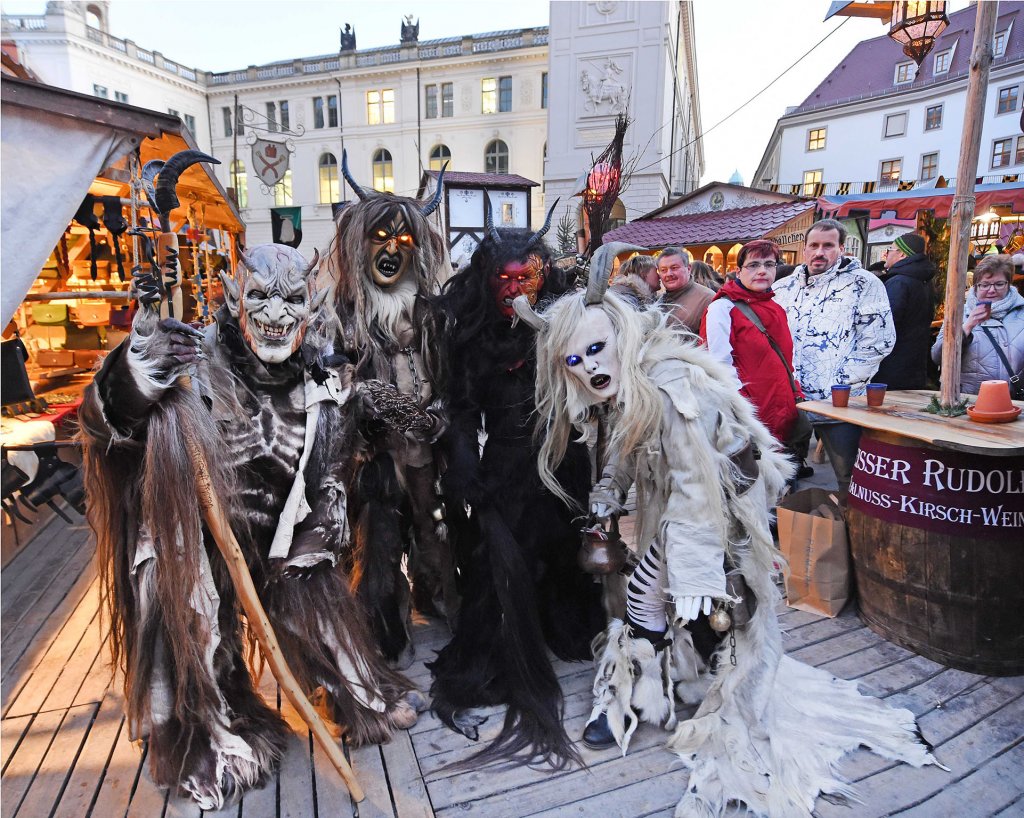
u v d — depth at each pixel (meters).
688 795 1.64
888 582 2.35
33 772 1.82
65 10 24.08
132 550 1.67
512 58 26.06
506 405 2.02
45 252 2.93
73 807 1.69
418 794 1.72
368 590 2.20
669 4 16.92
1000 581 2.11
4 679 2.28
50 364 5.75
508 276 1.95
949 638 2.20
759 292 2.95
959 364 2.43
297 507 1.74
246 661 2.26
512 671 2.00
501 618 2.06
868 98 25.86
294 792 1.73
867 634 2.43
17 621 2.69
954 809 1.62
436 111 27.39
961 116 22.92
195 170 5.80
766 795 1.62
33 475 3.32
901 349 3.67
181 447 1.52
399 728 1.97
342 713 1.93
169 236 1.50
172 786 1.72
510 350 2.00
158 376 1.44
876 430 2.38
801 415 3.20
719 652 1.83
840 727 1.86
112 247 5.78
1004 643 2.14
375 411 1.99
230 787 1.71
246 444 1.69
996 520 2.09
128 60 26.30
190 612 1.61
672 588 1.67
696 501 1.62
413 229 2.09
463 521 2.16
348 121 28.06
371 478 2.16
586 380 1.71
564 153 17.14
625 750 1.83
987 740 1.86
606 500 2.00
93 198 4.55
